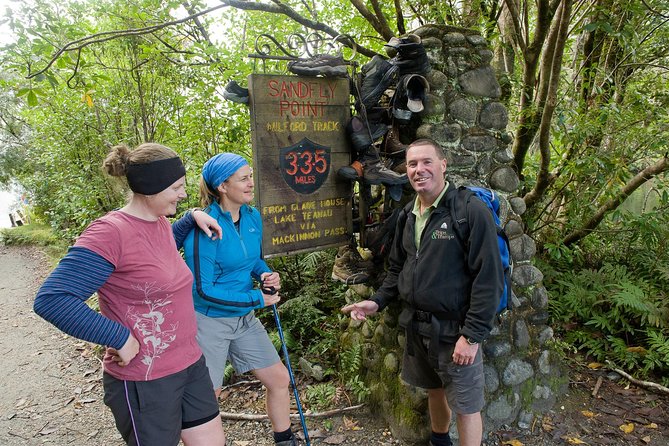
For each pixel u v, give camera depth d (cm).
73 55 468
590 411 313
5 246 1191
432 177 215
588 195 426
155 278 166
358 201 304
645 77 432
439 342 218
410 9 434
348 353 340
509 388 296
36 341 505
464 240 208
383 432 296
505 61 445
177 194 175
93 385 391
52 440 315
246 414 317
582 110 402
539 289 312
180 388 177
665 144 362
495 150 294
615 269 415
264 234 253
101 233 158
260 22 476
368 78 265
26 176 1189
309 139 262
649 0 377
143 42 483
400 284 233
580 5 407
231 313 231
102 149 623
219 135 479
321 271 470
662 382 336
